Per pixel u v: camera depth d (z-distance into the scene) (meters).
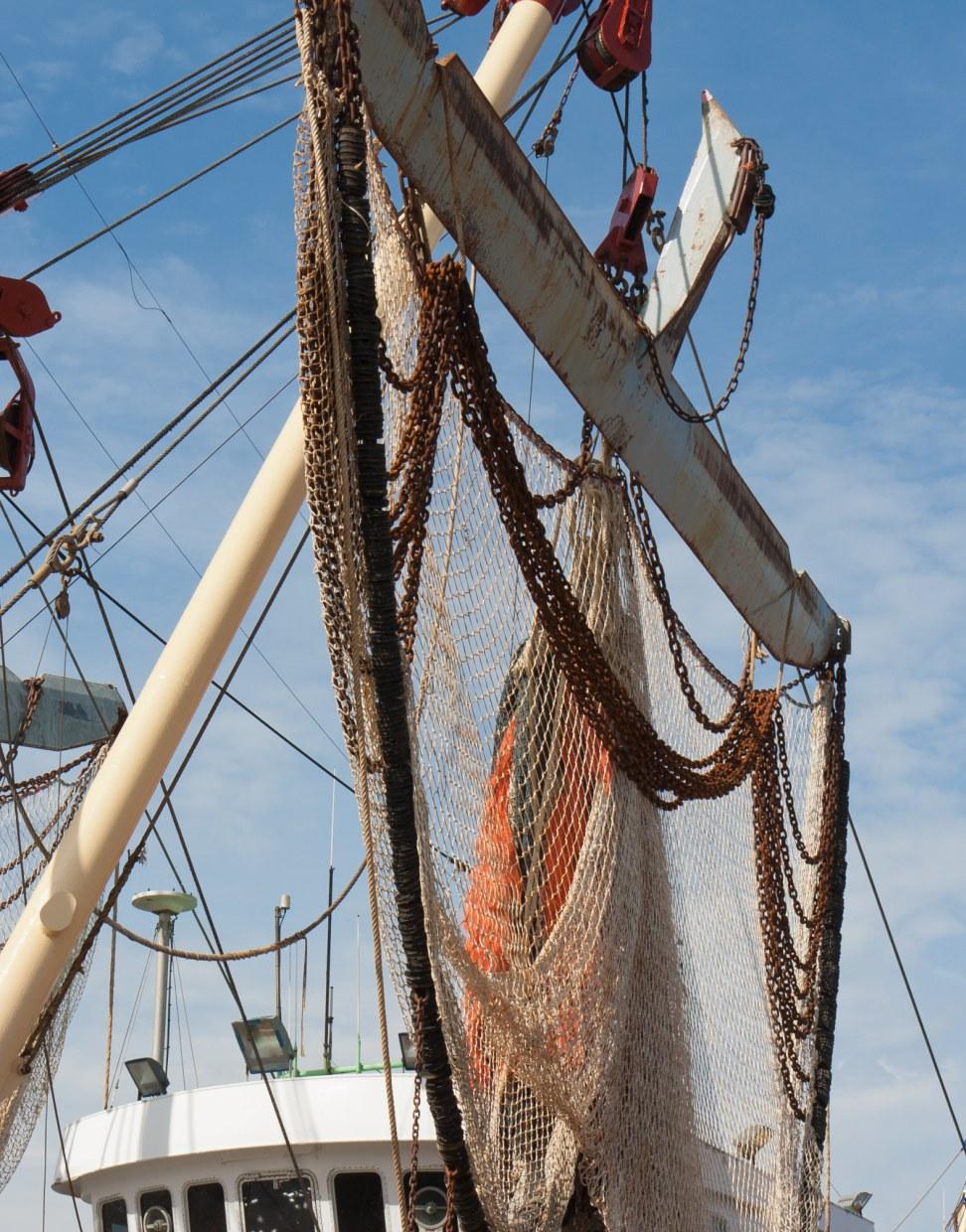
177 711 10.74
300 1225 13.66
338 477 7.00
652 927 9.91
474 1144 7.88
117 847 10.56
